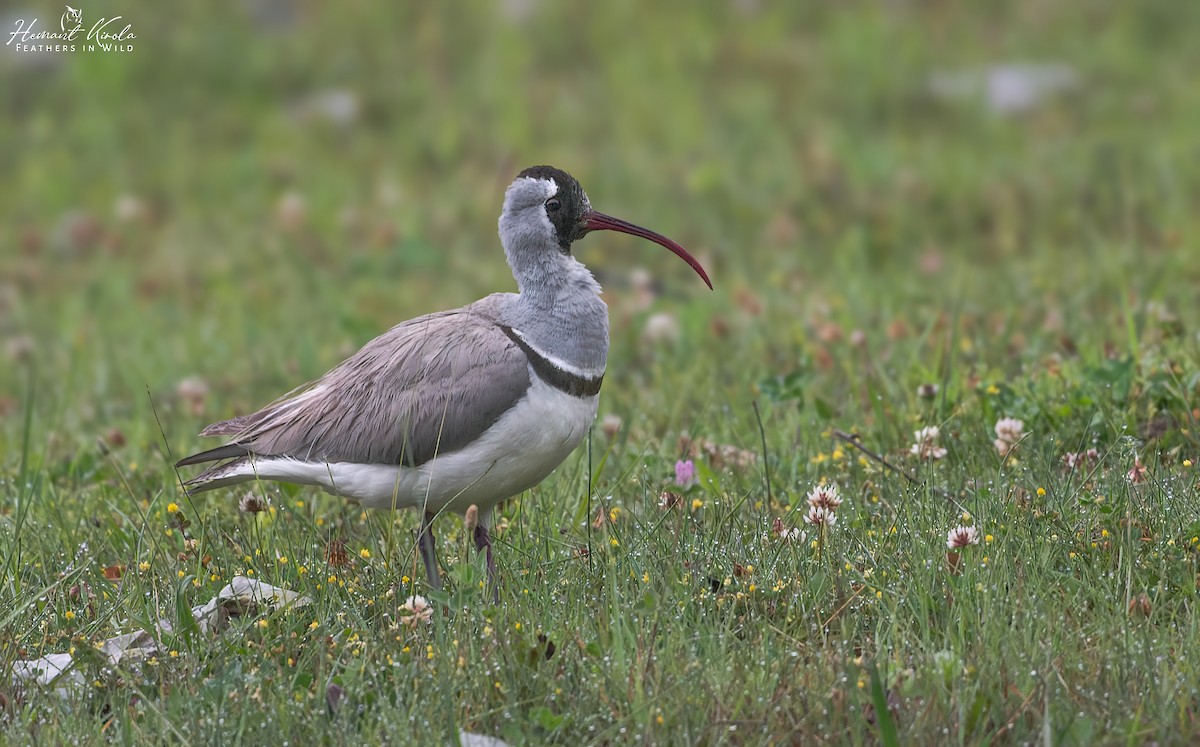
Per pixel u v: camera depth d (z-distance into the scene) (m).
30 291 21.17
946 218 20.61
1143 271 16.70
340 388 10.17
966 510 9.80
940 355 13.62
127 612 9.12
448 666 8.22
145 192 24.48
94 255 22.38
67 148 25.88
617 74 27.23
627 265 20.20
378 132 26.05
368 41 28.69
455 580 9.48
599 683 8.09
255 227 22.83
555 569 9.59
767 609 8.90
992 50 27.33
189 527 10.70
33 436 14.41
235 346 17.81
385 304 19.36
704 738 7.71
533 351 9.88
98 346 18.20
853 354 14.62
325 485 10.18
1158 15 27.95
